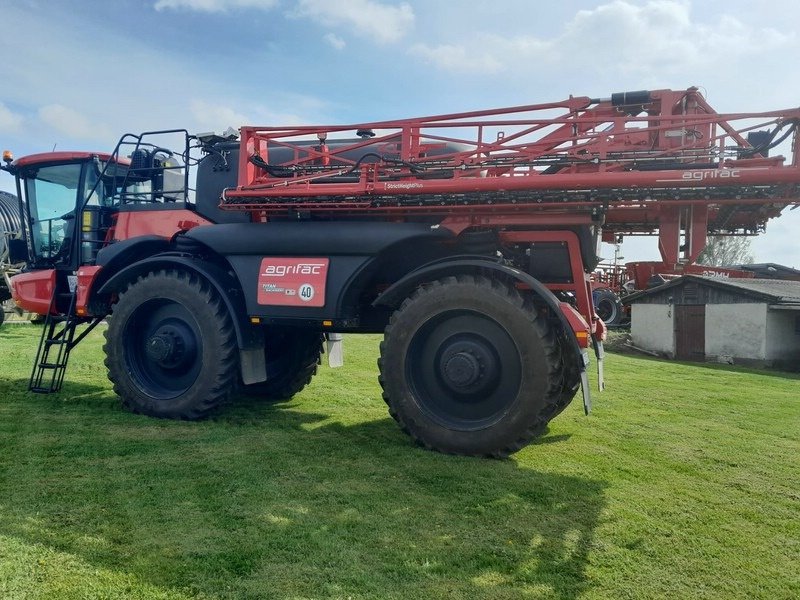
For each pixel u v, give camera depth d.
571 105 4.89
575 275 4.69
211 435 4.65
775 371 12.81
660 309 16.78
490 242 4.80
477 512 3.19
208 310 5.11
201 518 2.97
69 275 6.37
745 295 14.69
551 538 2.90
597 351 5.26
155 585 2.31
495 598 2.32
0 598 2.16
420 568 2.54
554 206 4.44
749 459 4.46
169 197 6.27
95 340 11.14
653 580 2.52
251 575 2.42
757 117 4.19
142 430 4.75
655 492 3.64
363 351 11.28
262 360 5.35
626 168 4.50
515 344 4.15
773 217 4.55
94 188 6.22
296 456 4.12
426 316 4.39
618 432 5.30
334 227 4.82
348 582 2.39
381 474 3.79
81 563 2.46
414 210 4.81
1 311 14.29
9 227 14.16
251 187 5.21
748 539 2.97
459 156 4.91
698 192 4.15
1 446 4.13
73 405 5.61
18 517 2.90
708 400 7.44
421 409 4.41
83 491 3.28
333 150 5.66
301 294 4.82
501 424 4.15
